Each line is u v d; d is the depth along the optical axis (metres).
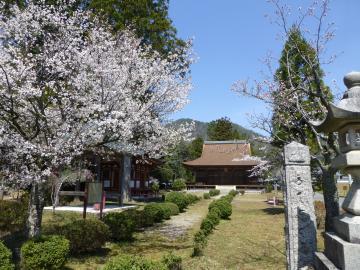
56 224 12.98
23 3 13.27
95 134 9.20
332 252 4.84
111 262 6.03
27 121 9.80
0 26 9.87
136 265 5.93
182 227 15.02
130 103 10.25
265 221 16.19
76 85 9.33
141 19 20.66
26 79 8.95
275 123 11.46
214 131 59.34
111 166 27.61
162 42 21.31
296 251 6.62
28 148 8.37
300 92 10.24
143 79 11.72
